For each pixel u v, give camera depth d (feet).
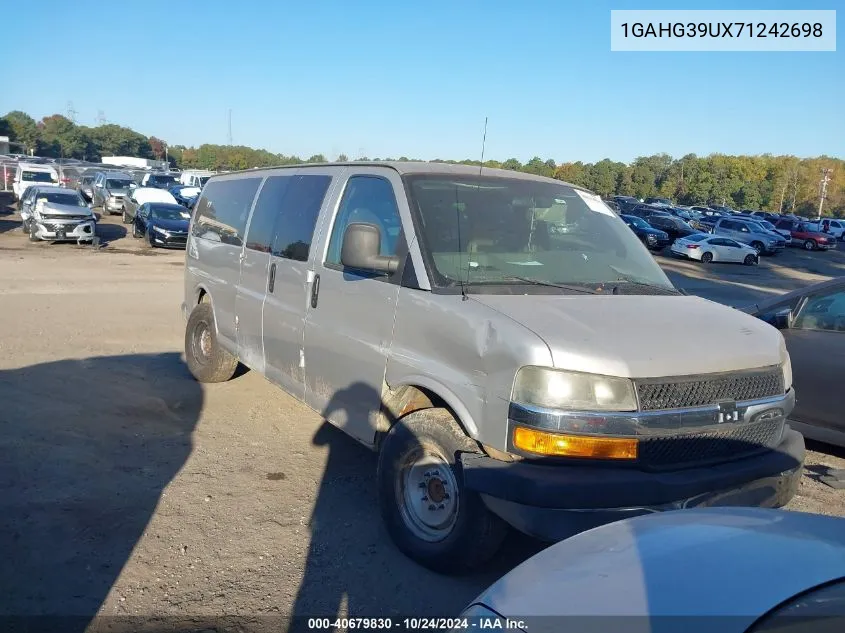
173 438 19.22
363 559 13.33
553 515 10.64
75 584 12.03
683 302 13.84
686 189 377.71
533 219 15.23
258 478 16.85
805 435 19.65
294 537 14.06
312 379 16.34
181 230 77.05
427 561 12.78
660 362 11.22
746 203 378.73
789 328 20.36
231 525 14.42
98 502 15.08
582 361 10.91
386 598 12.09
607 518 10.67
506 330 11.45
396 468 13.28
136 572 12.51
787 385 12.87
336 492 16.24
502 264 13.94
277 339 17.88
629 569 7.32
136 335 32.40
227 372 23.71
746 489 11.76
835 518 8.68
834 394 18.99
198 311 23.79
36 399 21.68
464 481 11.51
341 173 16.75
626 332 11.68
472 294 12.66
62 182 130.62
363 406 14.44
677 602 6.66
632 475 10.85
